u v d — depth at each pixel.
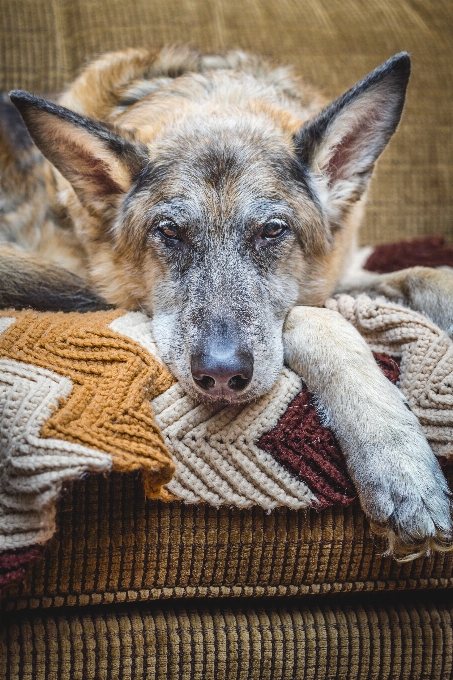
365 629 0.70
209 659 0.68
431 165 1.17
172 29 1.14
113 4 1.14
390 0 1.22
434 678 0.71
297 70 1.08
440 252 1.04
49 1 1.13
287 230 0.80
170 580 0.67
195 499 0.65
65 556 0.65
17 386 0.64
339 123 0.81
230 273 0.77
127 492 0.65
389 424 0.66
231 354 0.68
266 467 0.66
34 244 0.94
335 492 0.66
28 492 0.61
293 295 0.81
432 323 0.72
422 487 0.64
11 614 0.66
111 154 0.81
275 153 0.81
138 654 0.67
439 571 0.70
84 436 0.61
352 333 0.73
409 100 1.16
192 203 0.78
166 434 0.65
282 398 0.69
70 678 0.66
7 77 1.09
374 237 1.16
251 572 0.68
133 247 0.82
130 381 0.65
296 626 0.70
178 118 0.85
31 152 0.96
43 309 0.85
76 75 1.07
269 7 1.18
